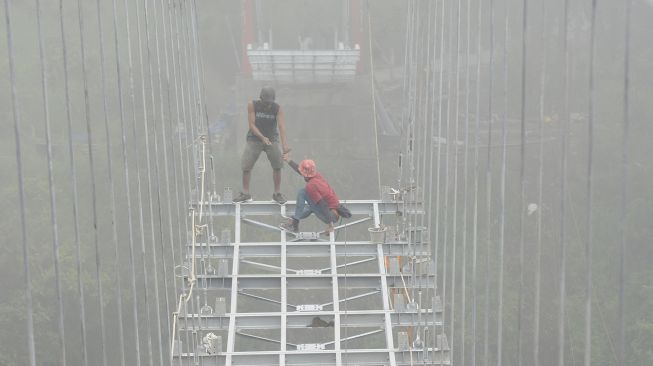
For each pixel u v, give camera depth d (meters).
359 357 15.90
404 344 15.83
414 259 16.91
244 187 19.44
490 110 12.20
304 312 16.78
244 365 15.83
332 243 18.33
